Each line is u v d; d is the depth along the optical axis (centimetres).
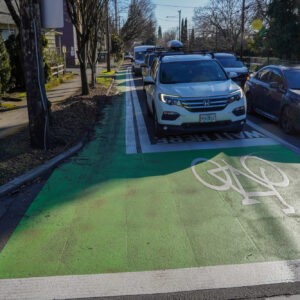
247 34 4603
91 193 516
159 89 780
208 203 471
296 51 2938
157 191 514
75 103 1261
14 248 382
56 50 2853
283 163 612
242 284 315
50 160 643
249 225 412
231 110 734
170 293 307
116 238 395
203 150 704
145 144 769
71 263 353
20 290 316
